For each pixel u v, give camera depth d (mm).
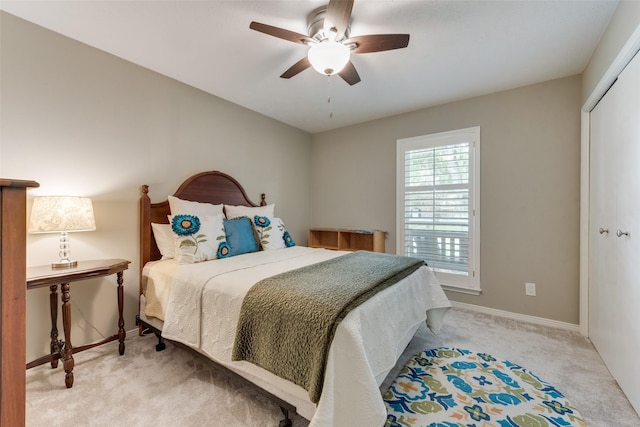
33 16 1771
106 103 2191
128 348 2143
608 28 1792
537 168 2658
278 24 1821
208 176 2904
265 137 3623
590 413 1461
